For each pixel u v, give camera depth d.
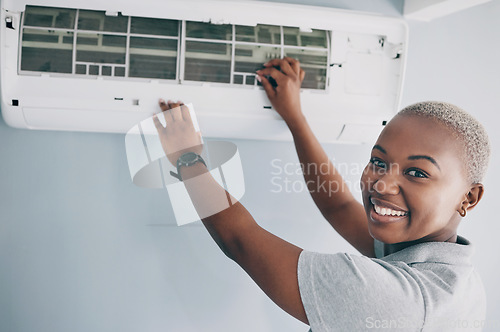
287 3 0.80
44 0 0.67
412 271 0.55
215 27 0.74
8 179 0.76
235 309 0.85
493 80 0.96
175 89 0.73
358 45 0.80
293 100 0.76
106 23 0.71
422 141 0.58
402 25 0.80
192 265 0.82
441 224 0.60
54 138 0.77
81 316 0.80
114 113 0.73
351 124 0.81
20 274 0.78
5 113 0.70
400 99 0.82
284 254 0.54
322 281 0.52
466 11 0.93
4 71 0.68
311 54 0.78
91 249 0.79
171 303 0.83
